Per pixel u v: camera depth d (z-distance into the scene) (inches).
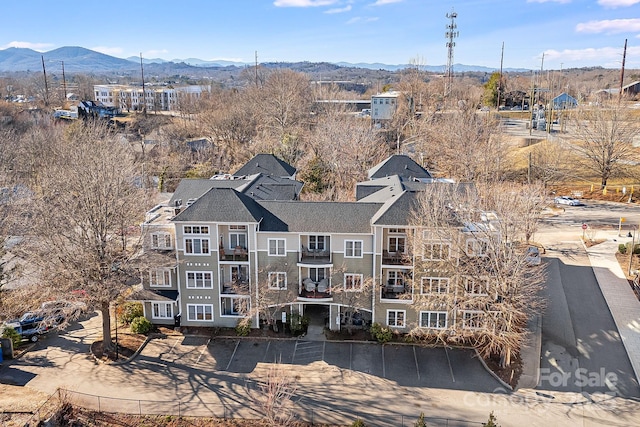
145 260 1738.4
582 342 1742.1
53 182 2129.7
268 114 4475.9
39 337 1835.6
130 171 2401.6
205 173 3570.4
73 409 1429.6
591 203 3137.3
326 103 5270.7
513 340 1600.6
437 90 5216.5
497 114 5157.5
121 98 7706.7
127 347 1758.1
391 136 4335.6
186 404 1472.7
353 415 1430.9
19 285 2080.5
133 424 1386.6
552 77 7578.7
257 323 1868.8
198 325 1889.8
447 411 1451.8
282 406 1413.6
